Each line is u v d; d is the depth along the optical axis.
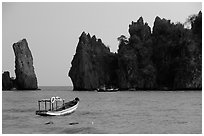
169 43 162.12
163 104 81.19
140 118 55.12
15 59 187.62
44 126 47.00
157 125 47.59
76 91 169.88
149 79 159.88
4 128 45.50
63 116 56.59
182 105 78.12
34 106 79.81
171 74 159.88
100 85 172.88
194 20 157.88
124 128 45.09
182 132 42.00
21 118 55.47
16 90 187.12
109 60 176.62
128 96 116.81
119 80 163.75
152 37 168.75
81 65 172.88
